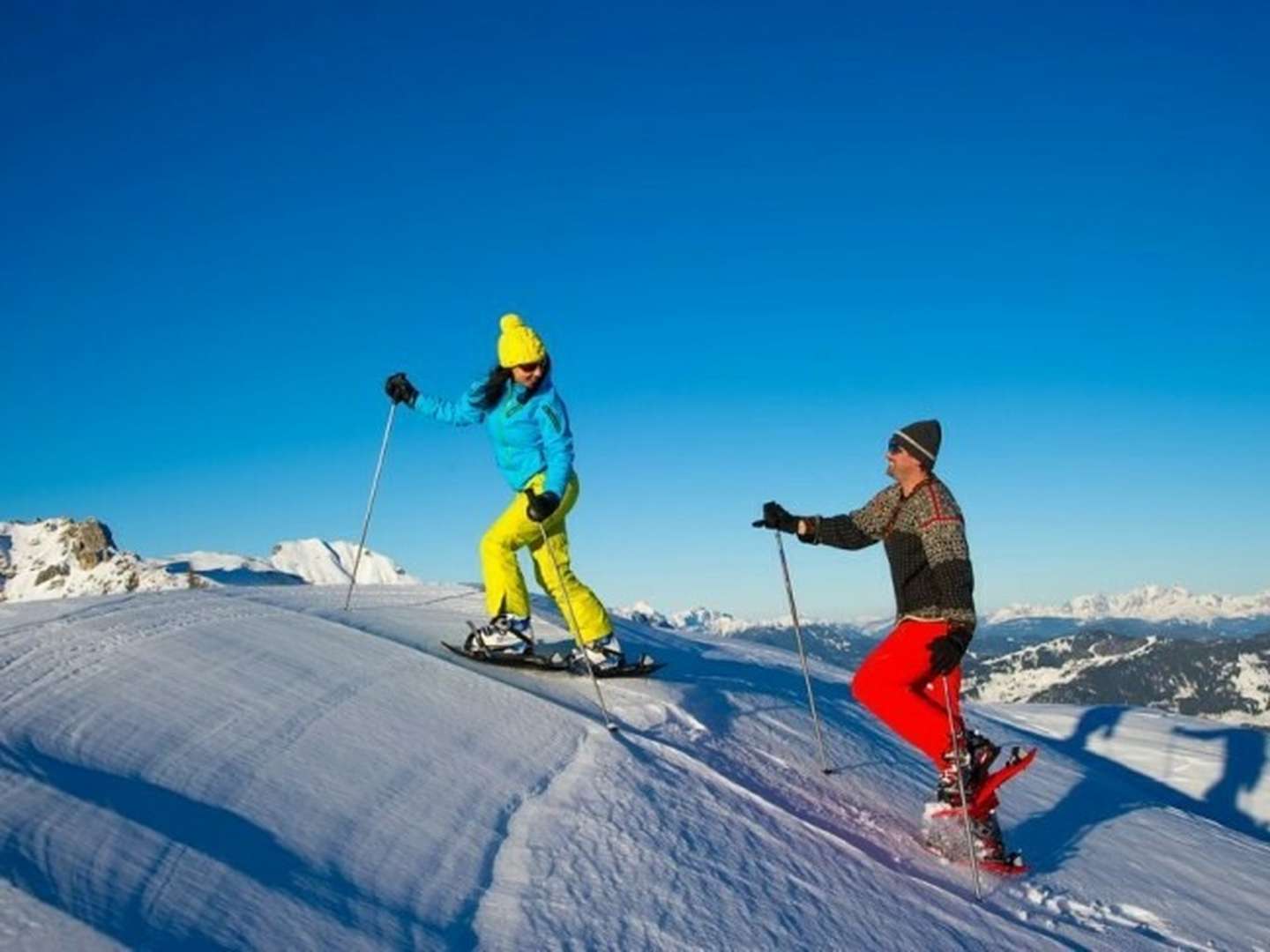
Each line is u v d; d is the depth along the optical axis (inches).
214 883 123.2
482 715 214.5
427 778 176.2
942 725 222.7
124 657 197.8
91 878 115.7
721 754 241.1
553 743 210.4
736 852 183.9
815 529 236.7
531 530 265.3
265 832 142.1
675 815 190.4
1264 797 383.6
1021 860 230.7
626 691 262.7
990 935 187.8
